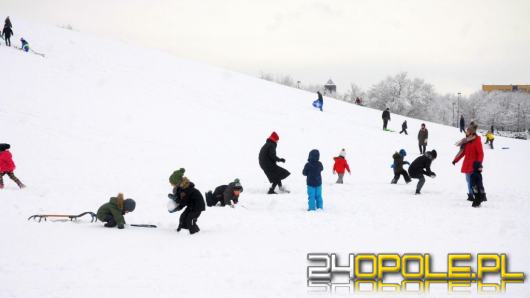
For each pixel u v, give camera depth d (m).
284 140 25.38
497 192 14.62
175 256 7.25
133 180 15.65
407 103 98.88
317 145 25.17
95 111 24.56
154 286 5.91
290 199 13.15
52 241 8.02
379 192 14.52
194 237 8.53
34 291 5.68
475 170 11.92
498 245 7.89
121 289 5.79
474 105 138.12
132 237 8.45
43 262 6.83
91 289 5.77
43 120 21.69
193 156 20.17
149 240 8.25
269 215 10.73
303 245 7.98
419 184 14.05
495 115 132.50
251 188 15.36
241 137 24.81
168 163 18.64
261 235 8.73
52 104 24.06
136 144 20.84
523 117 131.62
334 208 11.70
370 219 10.23
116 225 9.42
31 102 23.62
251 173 18.08
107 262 6.88
